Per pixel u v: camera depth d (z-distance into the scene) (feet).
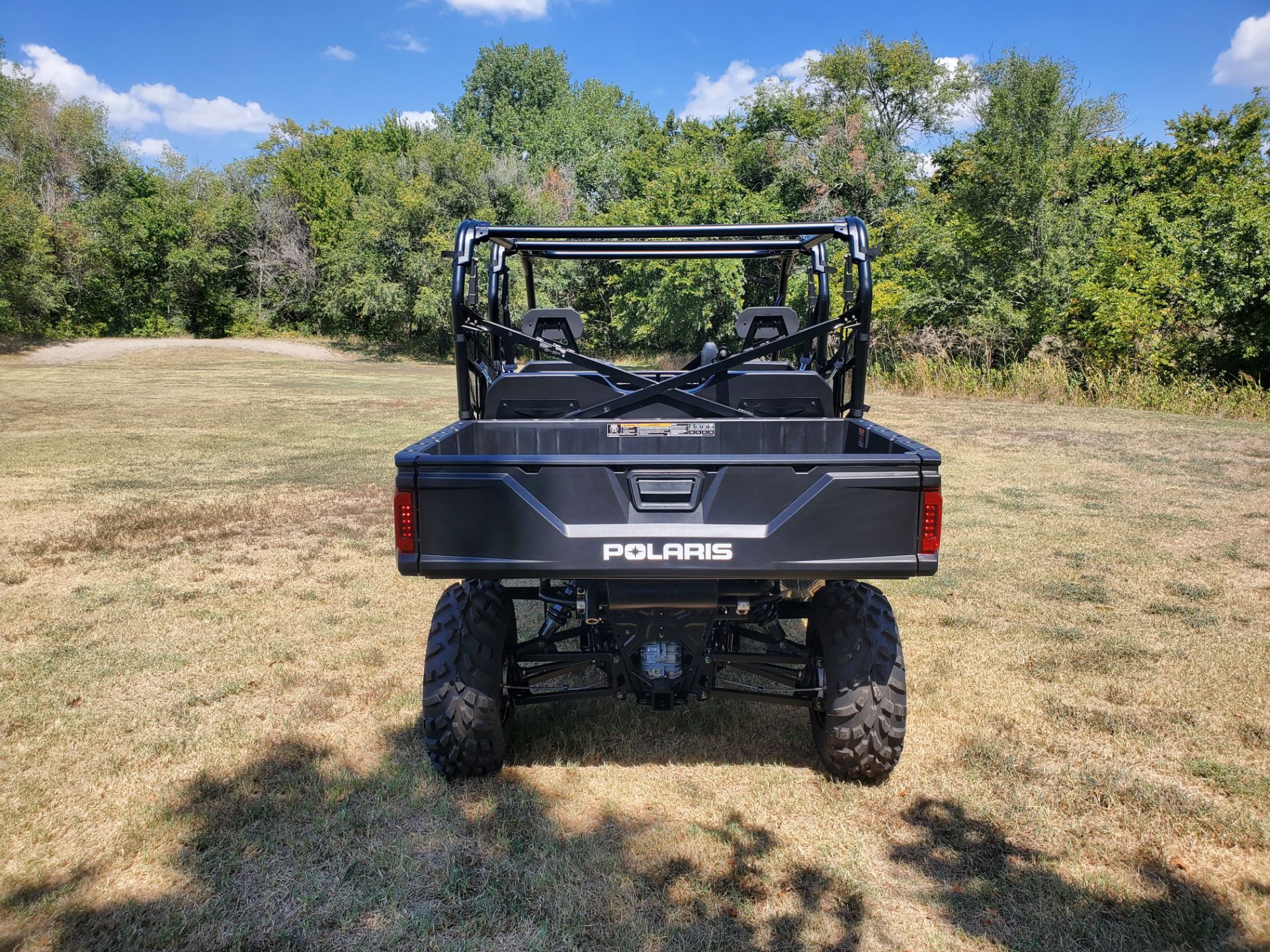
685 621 8.78
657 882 7.89
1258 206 51.11
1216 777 9.70
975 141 69.72
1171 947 7.02
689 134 105.91
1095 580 17.42
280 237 135.74
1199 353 53.78
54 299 111.45
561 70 203.21
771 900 7.63
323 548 20.24
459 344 11.04
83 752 10.27
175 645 13.91
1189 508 23.81
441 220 106.11
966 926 7.27
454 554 8.18
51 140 121.90
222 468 30.89
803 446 11.30
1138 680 12.47
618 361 90.17
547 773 9.88
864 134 101.45
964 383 59.11
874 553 8.11
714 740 10.70
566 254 13.47
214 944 7.06
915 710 11.53
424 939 7.14
